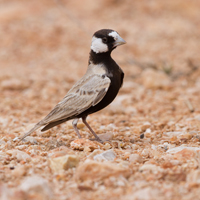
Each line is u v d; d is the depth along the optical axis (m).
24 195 6.29
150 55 24.31
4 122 12.99
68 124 11.87
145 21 29.59
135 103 16.09
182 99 16.17
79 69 23.00
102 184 7.01
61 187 6.91
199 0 31.84
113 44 9.64
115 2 32.44
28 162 8.37
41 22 30.03
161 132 11.06
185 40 26.58
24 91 18.94
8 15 31.20
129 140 10.29
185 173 7.40
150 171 7.50
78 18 30.55
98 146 9.43
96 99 9.56
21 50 26.39
